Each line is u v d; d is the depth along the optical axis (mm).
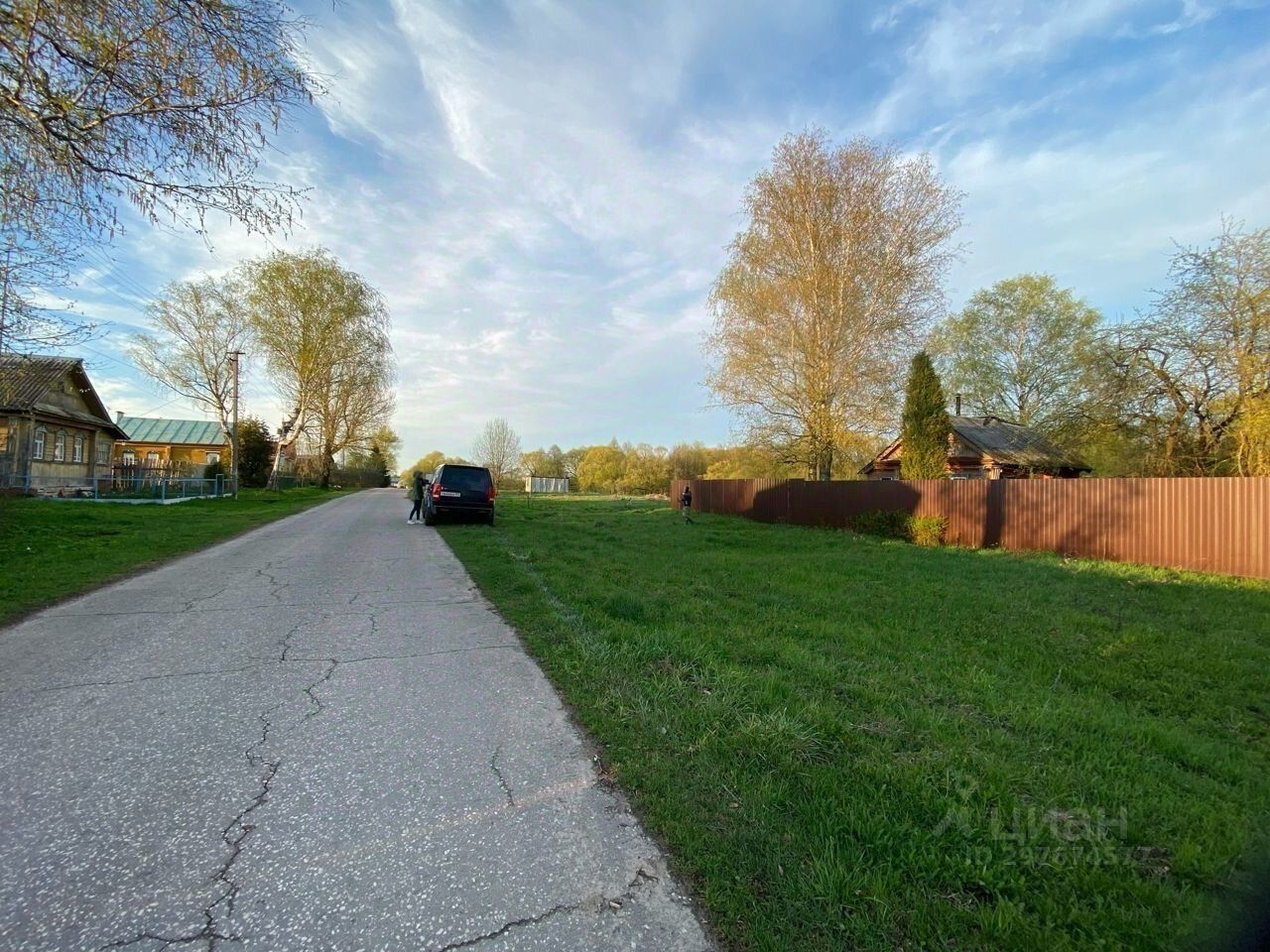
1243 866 2254
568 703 3697
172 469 27109
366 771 2828
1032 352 32906
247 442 37469
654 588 7430
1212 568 10703
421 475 16828
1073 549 12914
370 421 44625
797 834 2346
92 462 27203
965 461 24719
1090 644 5672
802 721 3396
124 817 2408
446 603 6379
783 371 23047
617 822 2439
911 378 18906
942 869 2143
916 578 9102
